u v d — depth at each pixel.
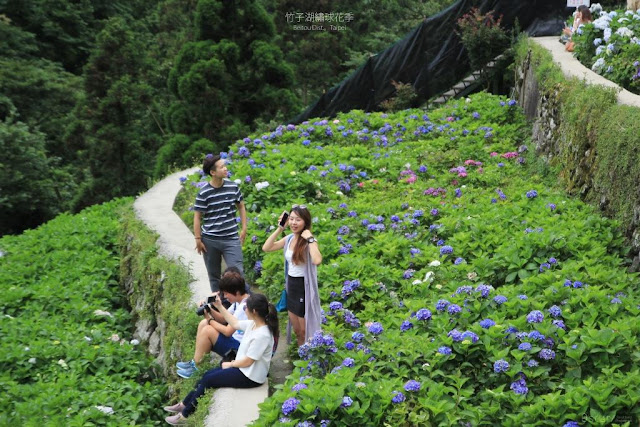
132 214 11.97
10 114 26.44
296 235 6.44
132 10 40.44
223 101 20.14
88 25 37.81
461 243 8.30
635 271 7.22
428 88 17.94
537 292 6.63
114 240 12.82
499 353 5.38
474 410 4.93
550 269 7.23
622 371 5.27
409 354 5.64
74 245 12.86
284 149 13.36
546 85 12.05
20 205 23.91
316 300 6.32
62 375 7.80
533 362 5.26
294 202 10.66
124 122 23.95
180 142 19.95
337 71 29.17
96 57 24.19
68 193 25.70
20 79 29.05
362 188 11.45
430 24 17.77
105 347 8.66
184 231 10.63
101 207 15.62
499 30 16.64
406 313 6.75
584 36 12.41
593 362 5.31
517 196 9.98
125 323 10.41
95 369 8.30
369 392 5.09
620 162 7.86
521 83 15.22
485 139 13.41
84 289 11.04
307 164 12.48
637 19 11.70
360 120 15.75
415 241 8.73
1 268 12.09
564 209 8.92
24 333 9.14
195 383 6.52
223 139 20.02
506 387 5.30
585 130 9.29
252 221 9.77
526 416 4.83
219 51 20.58
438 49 17.77
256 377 5.97
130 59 24.38
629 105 8.41
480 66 17.05
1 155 23.17
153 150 26.62
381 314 6.93
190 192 12.40
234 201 7.86
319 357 5.71
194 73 19.89
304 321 6.58
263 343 5.94
